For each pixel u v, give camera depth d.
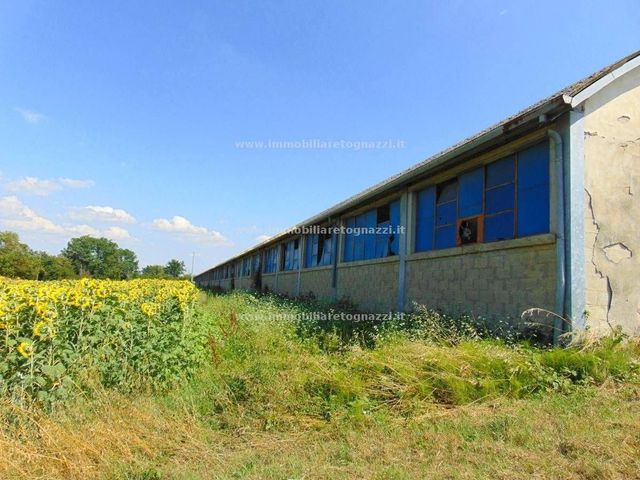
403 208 10.80
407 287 10.33
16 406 3.26
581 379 4.92
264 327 8.68
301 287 19.14
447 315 8.49
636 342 6.08
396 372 4.80
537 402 4.33
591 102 6.66
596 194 6.50
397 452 3.29
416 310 9.23
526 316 6.80
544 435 3.46
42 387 3.56
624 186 6.75
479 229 8.22
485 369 4.93
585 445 3.21
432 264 9.43
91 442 3.23
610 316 6.32
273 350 7.02
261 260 28.78
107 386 4.30
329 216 15.05
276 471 2.98
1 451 2.90
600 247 6.42
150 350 4.73
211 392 4.69
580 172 6.39
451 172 9.04
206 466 3.13
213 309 12.76
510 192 7.55
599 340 5.95
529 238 6.82
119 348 4.57
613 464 2.95
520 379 4.80
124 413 3.80
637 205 6.82
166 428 3.71
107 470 2.99
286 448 3.47
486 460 3.09
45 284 5.79
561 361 5.18
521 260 7.04
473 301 8.04
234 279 39.28
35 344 3.60
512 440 3.42
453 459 3.14
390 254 11.62
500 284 7.43
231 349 7.14
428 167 8.77
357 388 4.48
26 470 2.87
